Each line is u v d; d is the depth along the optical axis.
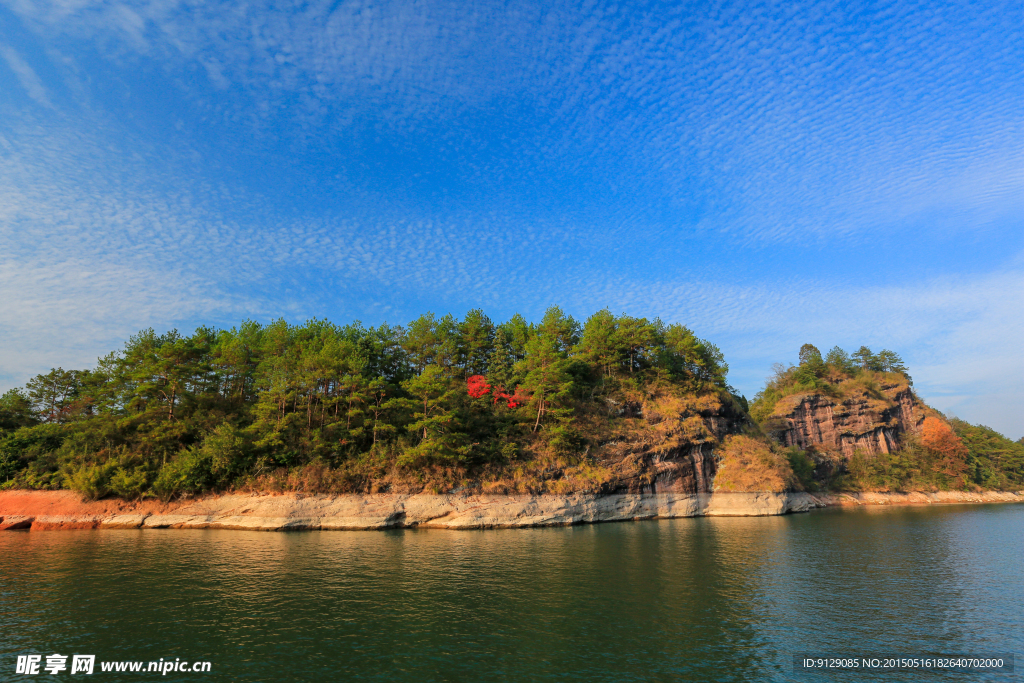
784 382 158.88
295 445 62.19
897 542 50.09
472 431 69.88
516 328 95.62
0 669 18.92
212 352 72.75
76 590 28.97
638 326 94.25
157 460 61.09
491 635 22.77
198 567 34.88
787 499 83.12
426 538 49.62
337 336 80.75
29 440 64.31
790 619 25.48
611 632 23.34
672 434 78.69
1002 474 142.62
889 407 145.12
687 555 41.38
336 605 26.72
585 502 65.62
